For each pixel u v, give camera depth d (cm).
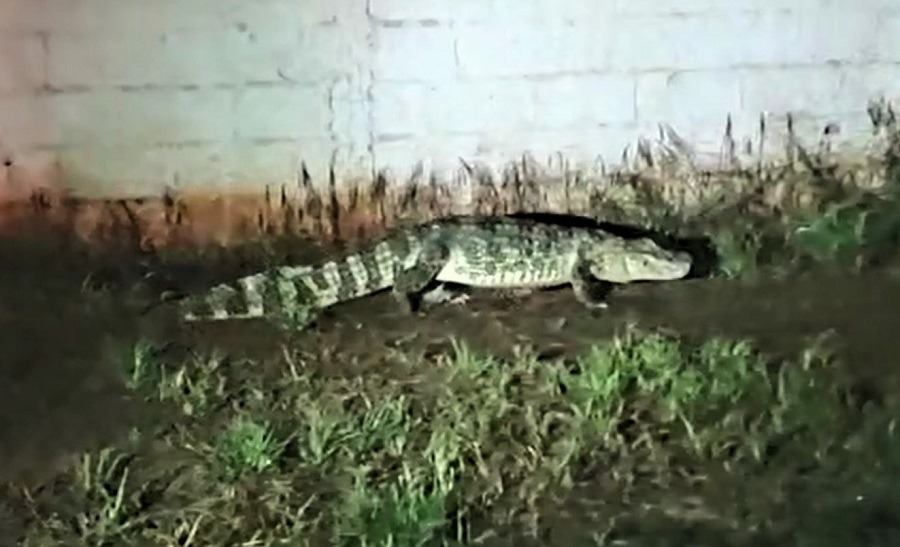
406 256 390
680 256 390
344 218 427
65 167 420
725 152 432
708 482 295
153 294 400
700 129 430
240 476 303
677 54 423
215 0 407
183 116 417
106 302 394
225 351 365
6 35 405
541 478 298
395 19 412
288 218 427
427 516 280
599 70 422
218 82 415
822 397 320
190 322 383
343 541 277
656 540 276
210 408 333
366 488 293
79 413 335
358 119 421
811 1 423
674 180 431
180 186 424
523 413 323
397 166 427
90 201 423
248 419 324
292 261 418
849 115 434
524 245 391
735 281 397
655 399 325
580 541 277
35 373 355
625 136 429
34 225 422
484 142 426
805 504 286
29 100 412
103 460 310
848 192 430
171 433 324
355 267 389
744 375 329
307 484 299
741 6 421
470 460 305
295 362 356
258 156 423
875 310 372
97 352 366
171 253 423
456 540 277
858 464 298
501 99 422
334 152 424
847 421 312
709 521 282
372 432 315
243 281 388
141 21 407
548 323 379
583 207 429
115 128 417
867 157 435
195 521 287
